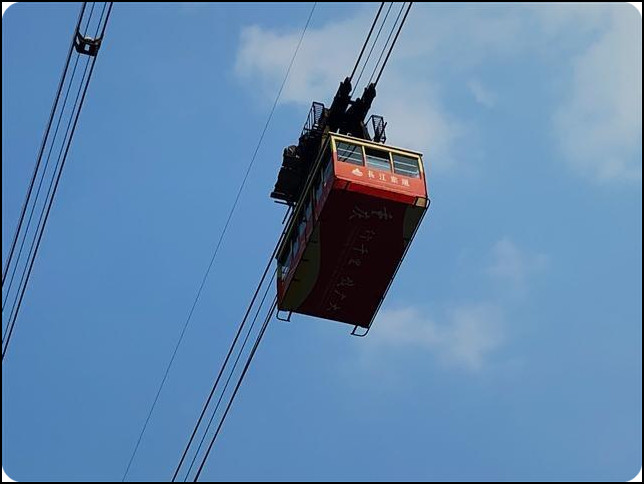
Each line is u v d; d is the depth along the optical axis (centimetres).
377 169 5194
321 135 5569
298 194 5703
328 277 5391
